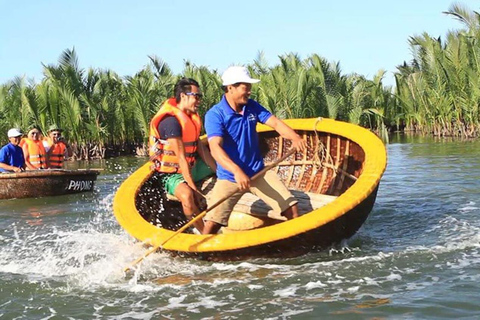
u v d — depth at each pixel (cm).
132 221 589
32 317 424
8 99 2416
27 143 1190
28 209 966
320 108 2178
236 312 412
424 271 477
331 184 709
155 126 597
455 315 381
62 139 1259
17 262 580
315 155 725
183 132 588
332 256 543
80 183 1148
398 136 2767
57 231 741
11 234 737
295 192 649
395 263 504
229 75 540
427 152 1628
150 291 469
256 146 562
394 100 3053
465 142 1981
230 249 515
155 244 539
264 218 596
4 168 1147
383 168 586
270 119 559
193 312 417
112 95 2534
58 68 2339
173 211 690
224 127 546
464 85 2223
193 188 575
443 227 638
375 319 383
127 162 2103
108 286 488
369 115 2738
